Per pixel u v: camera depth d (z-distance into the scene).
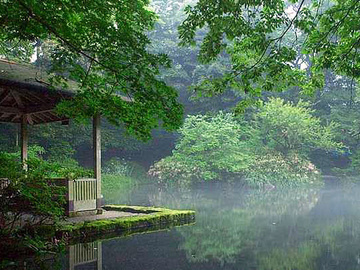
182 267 6.41
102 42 5.38
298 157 22.31
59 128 21.48
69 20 5.19
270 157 21.91
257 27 6.27
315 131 23.03
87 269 6.13
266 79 6.89
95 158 10.03
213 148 21.56
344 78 26.62
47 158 20.48
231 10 6.05
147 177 24.28
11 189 6.82
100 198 10.08
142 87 5.32
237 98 25.05
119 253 7.16
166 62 5.50
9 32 5.59
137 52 5.36
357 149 24.86
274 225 10.45
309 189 20.92
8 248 6.55
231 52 6.80
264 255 7.30
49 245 7.19
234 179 21.80
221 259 6.95
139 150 27.56
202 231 9.52
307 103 23.02
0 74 7.84
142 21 5.96
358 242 8.45
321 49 6.41
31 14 4.88
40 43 19.42
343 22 6.14
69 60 5.69
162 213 10.28
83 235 8.20
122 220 9.11
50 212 7.06
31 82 7.92
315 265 6.67
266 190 20.44
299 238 8.81
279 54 6.34
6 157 7.09
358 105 24.75
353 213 12.62
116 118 5.57
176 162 21.73
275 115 22.34
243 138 23.84
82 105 5.61
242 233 9.33
